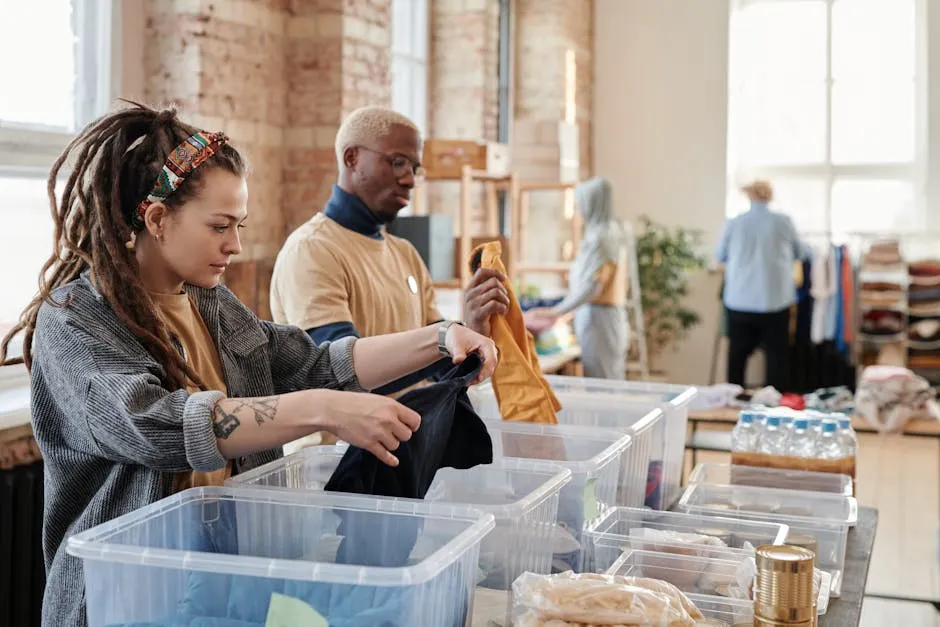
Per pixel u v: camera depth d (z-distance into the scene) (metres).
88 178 1.80
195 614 1.40
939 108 8.64
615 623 1.47
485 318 2.35
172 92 4.46
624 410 2.70
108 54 4.14
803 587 1.45
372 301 2.89
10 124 3.63
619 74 9.08
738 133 9.23
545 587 1.51
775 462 2.87
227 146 1.79
